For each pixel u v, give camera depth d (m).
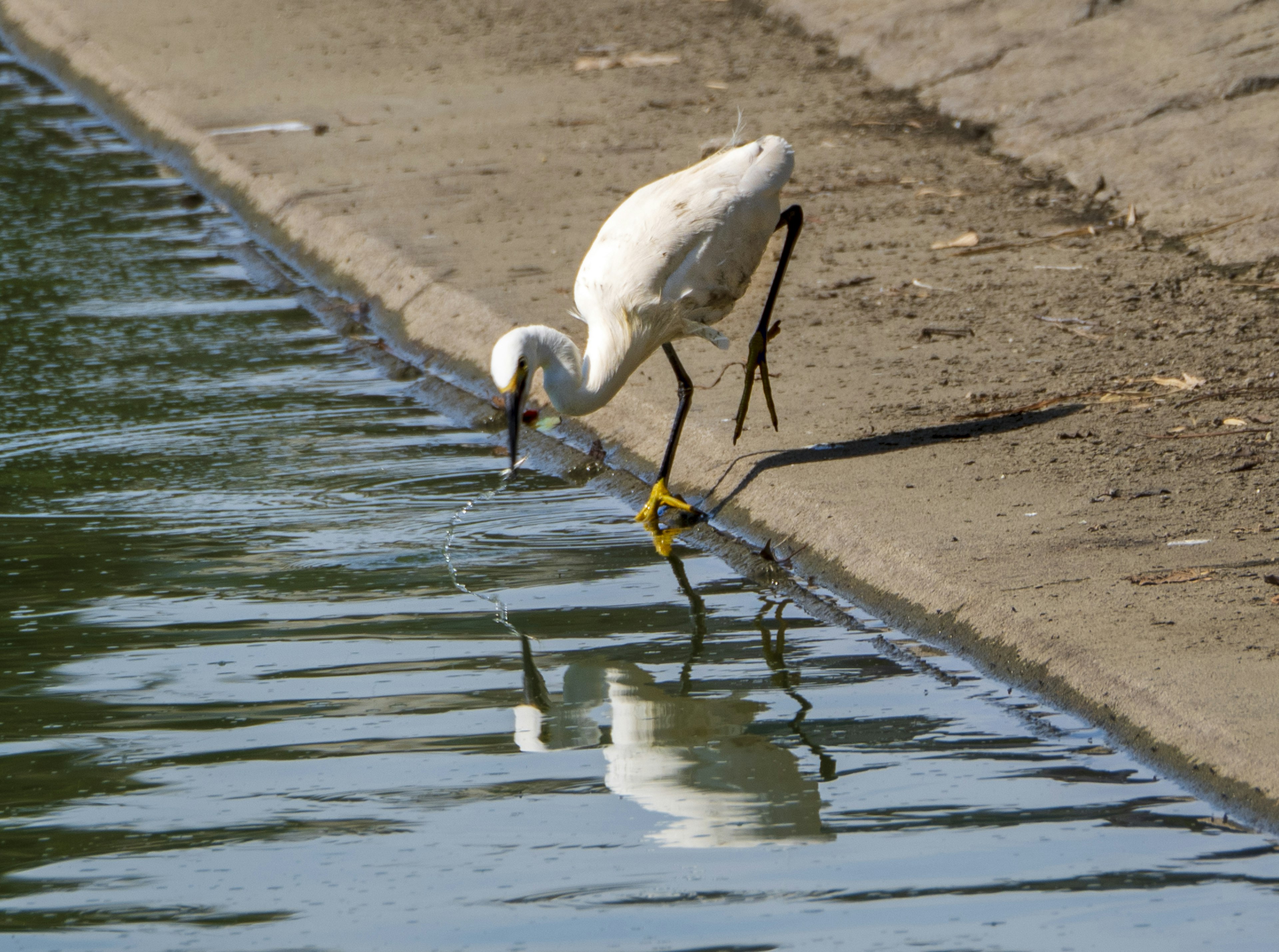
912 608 9.01
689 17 25.86
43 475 11.82
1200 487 9.86
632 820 6.95
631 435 12.20
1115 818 6.78
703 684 8.39
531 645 8.91
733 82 22.31
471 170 19.19
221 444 12.52
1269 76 17.83
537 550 10.52
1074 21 20.81
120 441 12.52
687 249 10.71
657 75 22.91
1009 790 7.09
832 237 16.19
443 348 14.47
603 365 10.57
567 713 8.05
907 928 6.00
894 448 11.03
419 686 8.36
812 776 7.33
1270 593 8.28
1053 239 15.73
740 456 11.26
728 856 6.60
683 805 7.07
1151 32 19.92
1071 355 12.62
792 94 21.48
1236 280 14.20
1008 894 6.20
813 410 11.89
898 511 9.95
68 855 6.71
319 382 14.11
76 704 8.13
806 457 11.06
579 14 26.59
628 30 25.41
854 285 14.77
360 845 6.75
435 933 6.05
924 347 13.08
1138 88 18.66
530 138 20.30
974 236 15.89
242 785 7.27
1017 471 10.41
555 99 22.03
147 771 7.43
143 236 18.75
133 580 9.84
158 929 6.15
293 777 7.36
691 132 20.12
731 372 12.84
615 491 11.62
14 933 6.15
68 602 9.51
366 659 8.72
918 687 8.28
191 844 6.77
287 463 12.13
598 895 6.31
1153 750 7.24
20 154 22.50
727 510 10.84
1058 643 8.10
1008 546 9.26
